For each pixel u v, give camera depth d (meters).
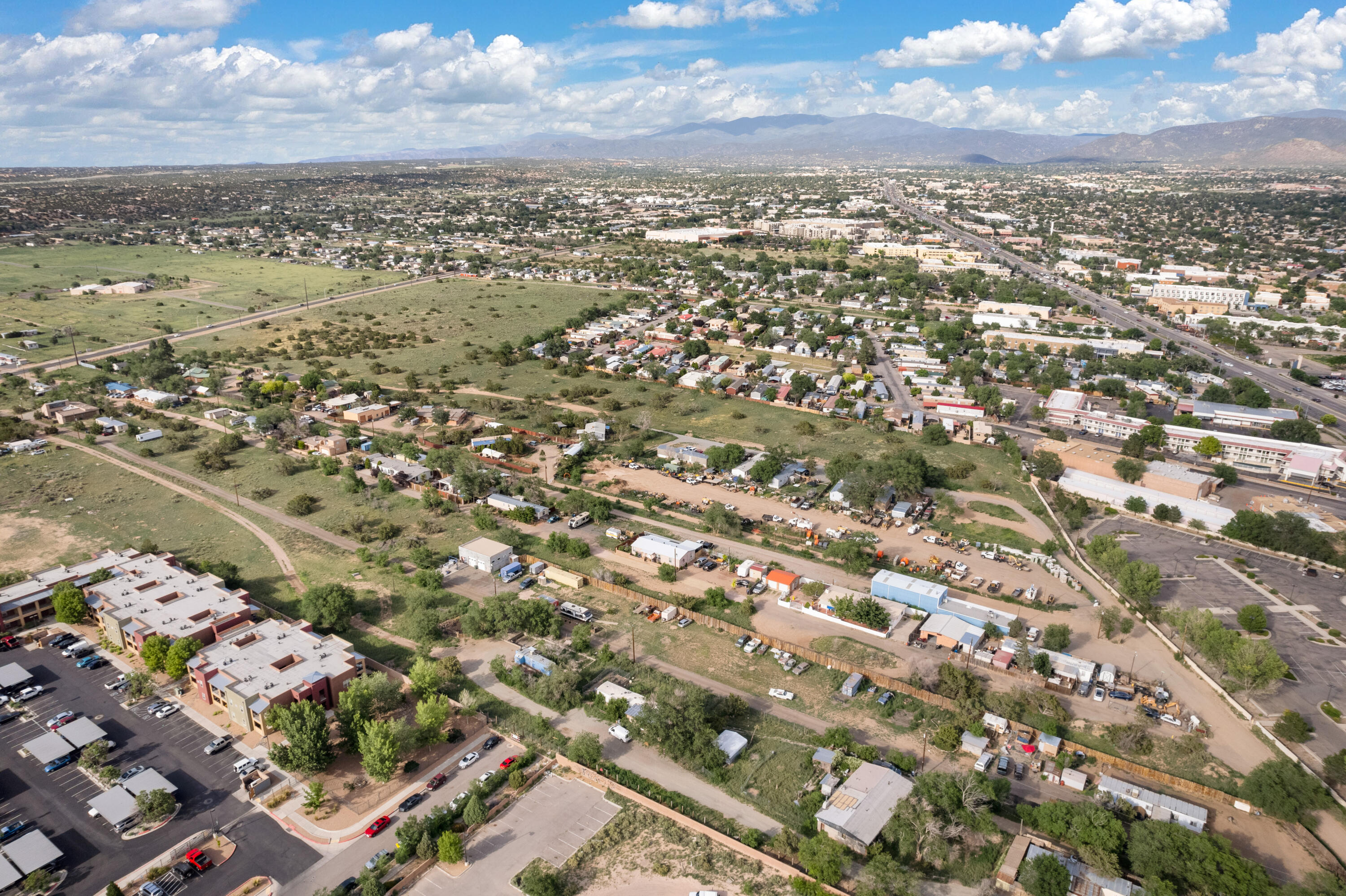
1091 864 93.62
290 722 111.62
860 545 176.50
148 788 106.25
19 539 180.38
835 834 99.00
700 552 176.62
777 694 128.62
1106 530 188.75
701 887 92.75
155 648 130.00
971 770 111.94
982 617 147.62
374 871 93.38
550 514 194.00
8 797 106.56
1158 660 138.25
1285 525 174.88
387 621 151.25
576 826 102.81
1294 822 102.19
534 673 134.00
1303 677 132.25
